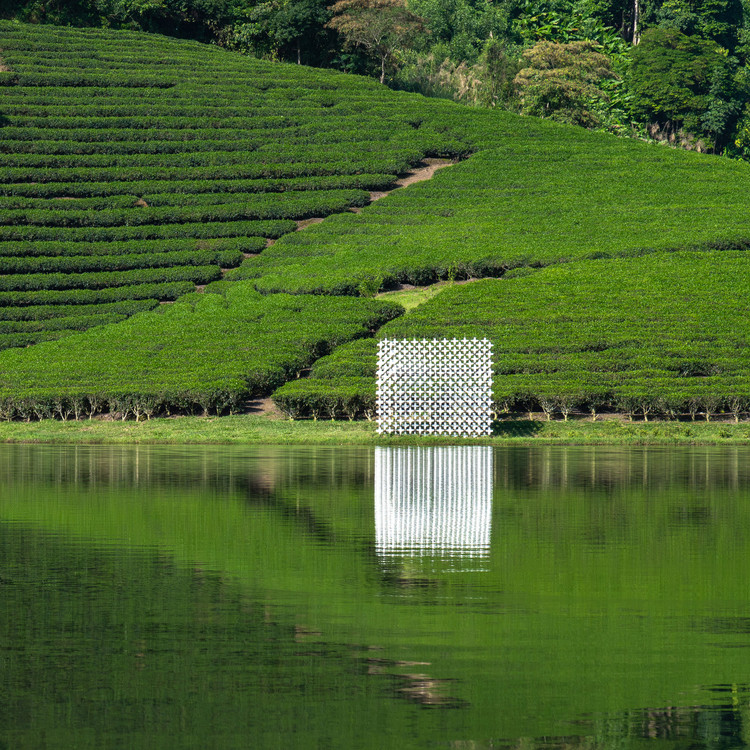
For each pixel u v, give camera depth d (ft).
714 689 60.64
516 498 139.33
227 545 102.37
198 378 278.05
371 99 576.20
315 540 105.29
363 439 241.14
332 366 281.54
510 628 72.59
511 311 310.86
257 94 569.64
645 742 53.01
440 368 252.21
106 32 644.69
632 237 388.78
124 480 159.02
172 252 395.55
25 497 138.00
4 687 60.18
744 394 259.39
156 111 530.27
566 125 552.00
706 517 121.29
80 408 272.92
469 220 425.69
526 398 262.47
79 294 364.58
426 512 125.29
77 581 85.92
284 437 244.42
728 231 384.27
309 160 482.28
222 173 467.93
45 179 452.35
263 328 312.71
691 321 298.97
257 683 61.05
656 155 504.02
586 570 91.09
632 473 172.35
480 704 58.08
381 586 84.79
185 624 73.05
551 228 403.34
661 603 79.46
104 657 65.62
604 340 287.28
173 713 56.29
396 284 364.38
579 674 63.10
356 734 53.62
